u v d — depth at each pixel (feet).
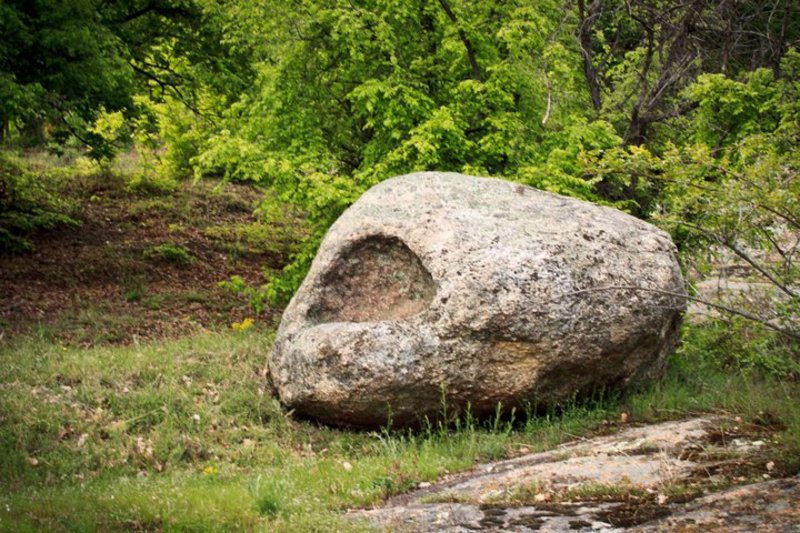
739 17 53.57
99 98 55.62
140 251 61.26
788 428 25.32
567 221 31.12
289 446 30.32
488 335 28.81
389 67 43.83
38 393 31.65
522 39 42.29
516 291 28.73
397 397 29.53
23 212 62.34
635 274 30.30
